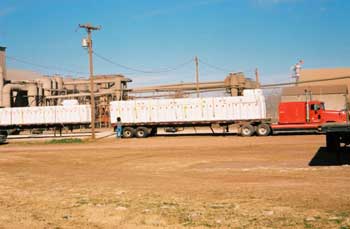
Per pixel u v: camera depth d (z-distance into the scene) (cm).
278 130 3906
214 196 1177
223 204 1057
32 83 7438
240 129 3994
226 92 5919
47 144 3875
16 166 2262
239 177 1565
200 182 1478
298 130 3844
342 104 6819
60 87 7831
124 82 6944
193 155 2492
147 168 2002
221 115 4206
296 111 3881
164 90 6172
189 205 1062
